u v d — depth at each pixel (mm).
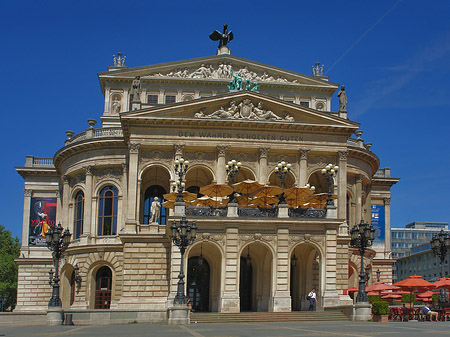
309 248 61000
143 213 69500
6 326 47906
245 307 63781
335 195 59406
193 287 64312
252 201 60625
